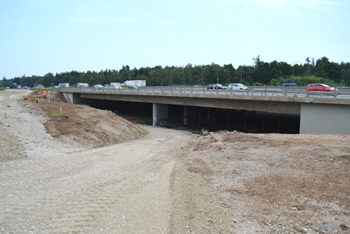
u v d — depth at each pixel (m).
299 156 14.15
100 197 8.88
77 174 11.69
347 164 12.47
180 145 23.42
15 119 22.14
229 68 127.56
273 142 17.69
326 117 26.34
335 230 7.43
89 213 7.57
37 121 23.16
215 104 41.00
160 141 26.98
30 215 7.36
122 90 60.62
